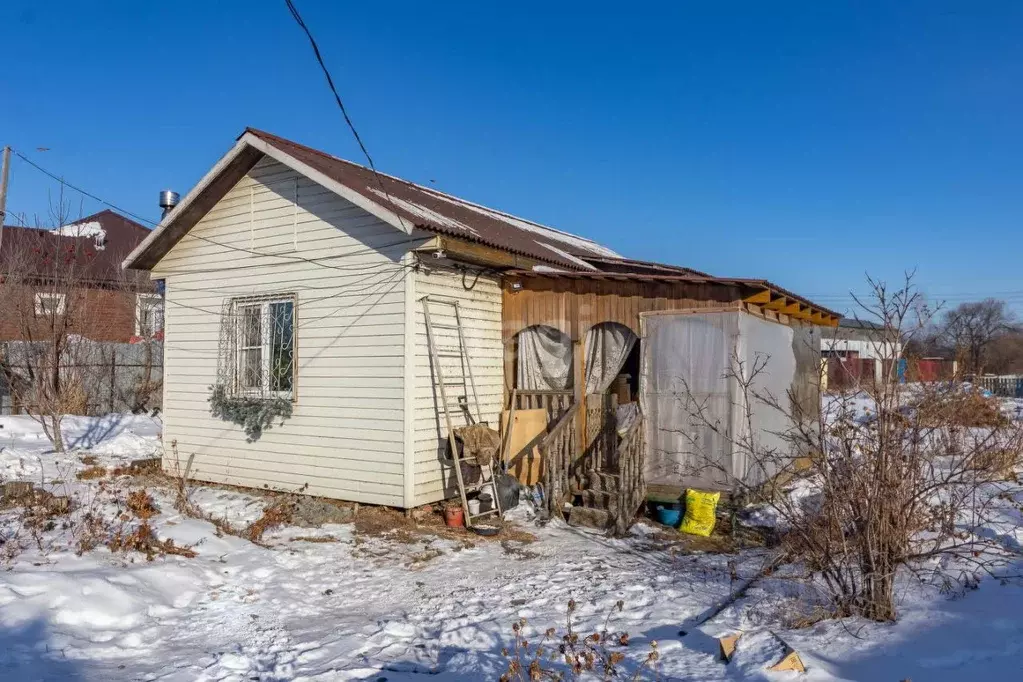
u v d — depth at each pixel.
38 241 16.62
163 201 15.73
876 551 5.12
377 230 9.23
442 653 5.20
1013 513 7.75
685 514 8.80
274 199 10.17
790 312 11.05
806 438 5.80
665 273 13.35
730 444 8.84
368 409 9.25
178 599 6.12
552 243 13.88
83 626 5.39
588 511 8.94
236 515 8.94
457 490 9.62
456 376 9.74
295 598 6.38
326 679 4.71
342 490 9.43
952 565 6.09
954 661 4.34
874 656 4.52
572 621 5.77
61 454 12.23
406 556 7.60
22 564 6.11
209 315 10.80
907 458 5.30
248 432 10.33
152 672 4.80
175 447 10.67
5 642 4.89
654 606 6.03
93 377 17.06
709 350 9.08
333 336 9.59
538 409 10.93
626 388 11.62
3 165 15.58
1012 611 5.05
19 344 15.07
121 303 20.95
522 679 4.52
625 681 4.44
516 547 8.02
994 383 12.20
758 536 8.45
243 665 4.95
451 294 9.70
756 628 5.23
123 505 8.33
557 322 10.37
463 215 11.69
